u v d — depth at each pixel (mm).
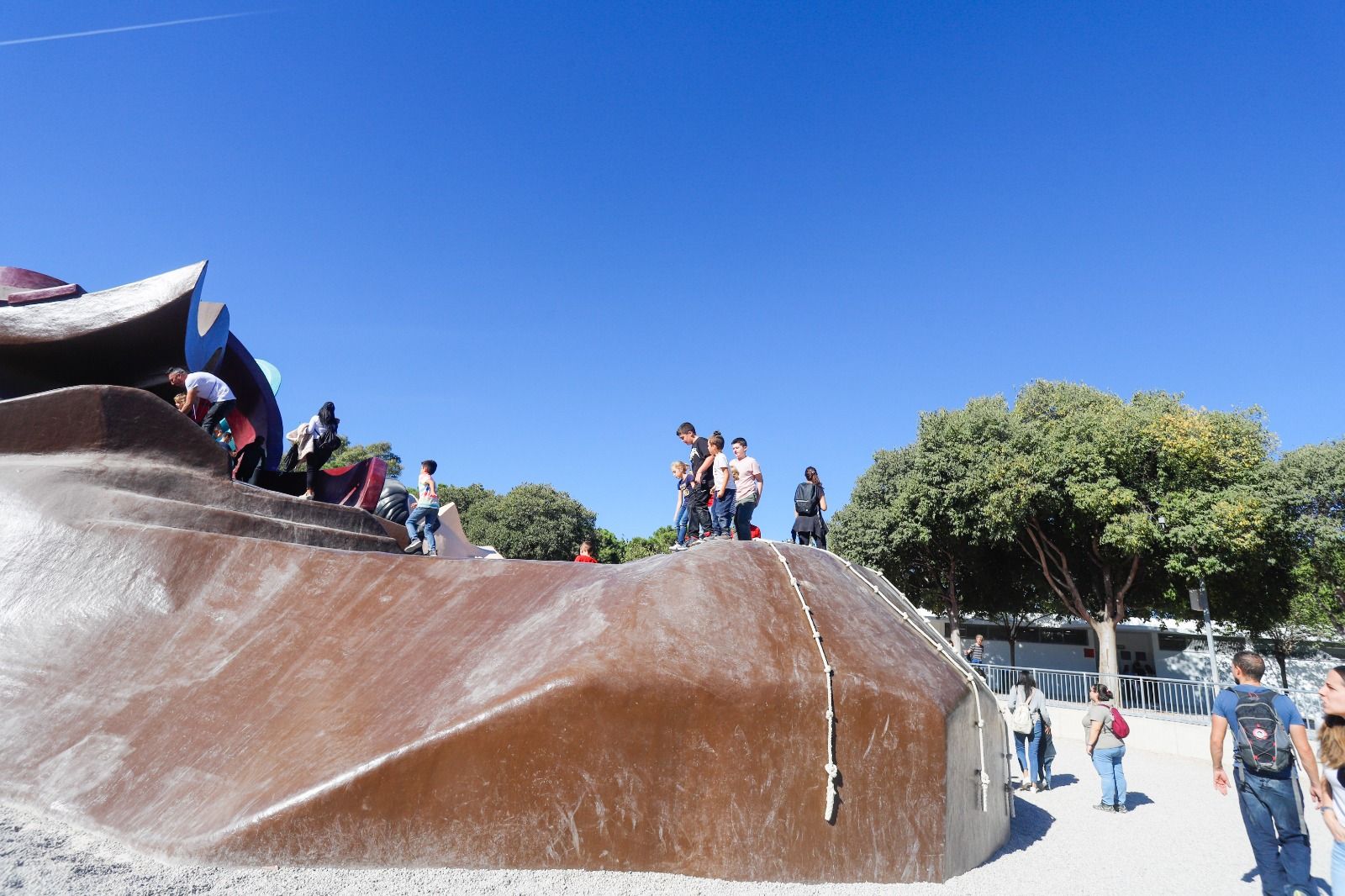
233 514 8492
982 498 27906
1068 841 8258
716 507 9367
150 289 10602
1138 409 27328
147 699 6242
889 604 7668
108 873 4516
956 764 6309
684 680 5594
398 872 4918
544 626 6262
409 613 6859
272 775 5281
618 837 5273
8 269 11945
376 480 12898
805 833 5523
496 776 5223
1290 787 5695
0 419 9031
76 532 7730
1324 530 24797
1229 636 35000
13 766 5816
